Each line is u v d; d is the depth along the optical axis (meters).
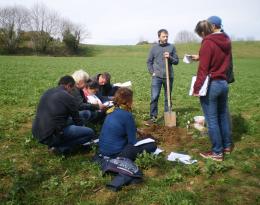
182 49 40.97
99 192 2.47
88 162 2.95
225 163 2.92
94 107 3.74
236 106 5.62
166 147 3.41
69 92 3.20
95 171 2.77
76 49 44.44
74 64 19.02
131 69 15.76
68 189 2.49
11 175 2.72
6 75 10.25
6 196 2.39
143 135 3.58
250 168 2.84
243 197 2.39
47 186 2.51
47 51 43.12
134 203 2.32
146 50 44.66
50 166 2.90
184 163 2.94
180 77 11.86
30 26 43.00
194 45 42.88
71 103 3.06
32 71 12.41
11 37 41.28
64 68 15.26
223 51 2.87
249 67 19.48
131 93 2.92
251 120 4.43
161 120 4.46
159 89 4.29
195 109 5.36
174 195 2.38
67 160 3.03
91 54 43.44
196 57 3.33
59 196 2.40
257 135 3.76
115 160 2.70
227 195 2.42
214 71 2.88
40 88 7.32
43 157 3.11
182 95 6.88
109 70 14.91
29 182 2.59
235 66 20.25
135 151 2.90
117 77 11.20
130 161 2.70
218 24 2.91
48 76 10.51
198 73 2.88
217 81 2.87
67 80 3.17
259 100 6.15
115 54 42.56
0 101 5.57
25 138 3.55
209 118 2.98
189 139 3.63
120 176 2.56
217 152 3.03
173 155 3.12
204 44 2.85
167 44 4.21
